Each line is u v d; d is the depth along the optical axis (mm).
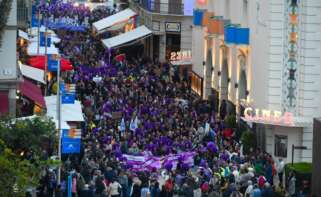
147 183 43812
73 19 116438
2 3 46125
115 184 42844
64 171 43438
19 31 70875
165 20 89812
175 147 51812
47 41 65938
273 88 56750
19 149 38844
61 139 44500
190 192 42969
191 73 79625
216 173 45656
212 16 71188
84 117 56406
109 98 64938
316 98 56219
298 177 50188
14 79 48406
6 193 30062
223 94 70312
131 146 50625
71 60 82688
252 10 61062
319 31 55844
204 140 55250
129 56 93062
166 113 60094
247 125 59469
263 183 44094
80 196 42219
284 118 55344
